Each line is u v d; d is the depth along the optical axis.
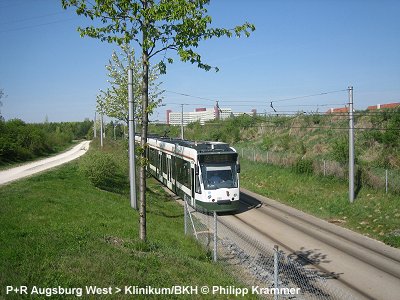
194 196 21.30
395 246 15.86
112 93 27.17
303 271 12.66
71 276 8.28
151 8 9.28
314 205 23.48
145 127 10.63
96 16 9.77
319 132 42.88
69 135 89.25
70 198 18.11
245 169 38.34
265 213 22.03
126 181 28.25
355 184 25.02
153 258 10.43
